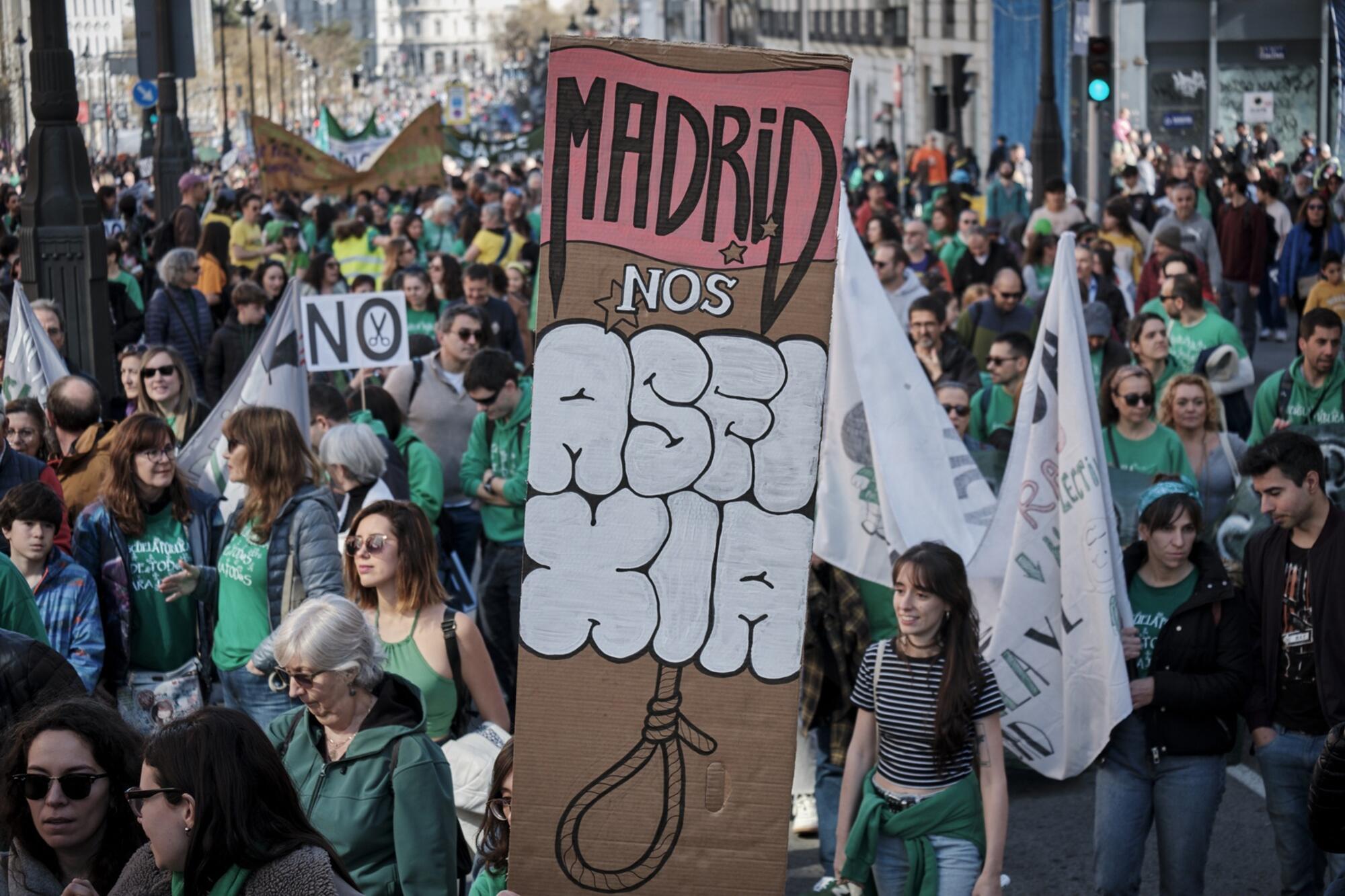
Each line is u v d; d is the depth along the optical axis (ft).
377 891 14.64
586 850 11.84
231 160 156.15
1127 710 18.95
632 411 11.86
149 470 21.59
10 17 137.08
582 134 11.85
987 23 158.10
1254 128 146.20
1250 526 25.22
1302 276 65.26
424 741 14.99
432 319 45.62
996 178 111.14
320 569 20.84
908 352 23.31
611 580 11.85
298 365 27.32
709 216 11.86
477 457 28.50
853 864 17.47
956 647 17.24
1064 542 20.27
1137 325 34.06
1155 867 23.30
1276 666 18.93
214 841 11.78
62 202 39.81
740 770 11.82
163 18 79.46
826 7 239.71
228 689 21.50
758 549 11.84
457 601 27.91
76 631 20.52
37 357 29.48
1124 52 148.66
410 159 98.48
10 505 20.04
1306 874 19.07
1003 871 22.85
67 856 13.55
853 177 137.18
